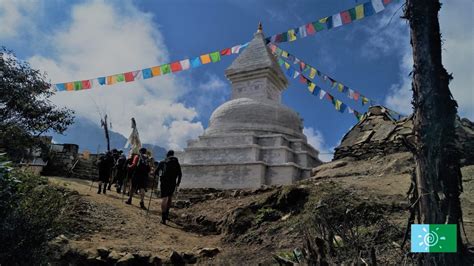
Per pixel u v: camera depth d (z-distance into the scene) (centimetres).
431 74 520
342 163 1670
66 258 857
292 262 701
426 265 486
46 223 770
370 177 1384
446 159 494
